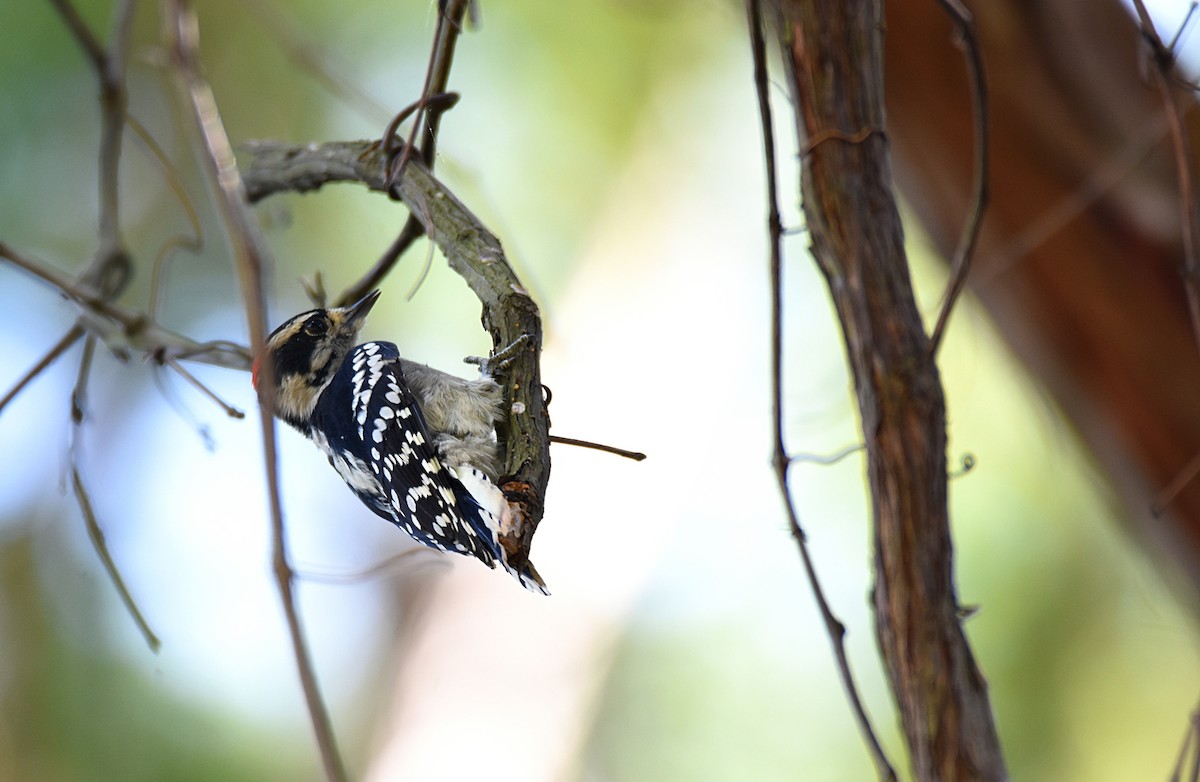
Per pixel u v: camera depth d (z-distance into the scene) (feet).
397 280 47.34
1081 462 33.22
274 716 41.06
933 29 30.27
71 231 49.32
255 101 50.78
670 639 42.39
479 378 22.98
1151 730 38.11
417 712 42.06
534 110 48.49
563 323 47.16
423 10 46.96
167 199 51.39
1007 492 39.83
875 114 19.33
